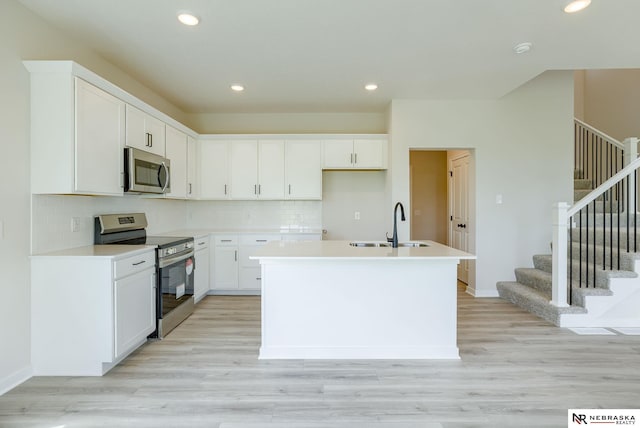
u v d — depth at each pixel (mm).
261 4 2287
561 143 4422
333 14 2414
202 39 2785
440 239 6375
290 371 2438
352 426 1832
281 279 2664
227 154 4742
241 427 1826
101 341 2363
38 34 2412
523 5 2303
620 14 2406
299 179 4734
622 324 3283
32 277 2342
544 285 3836
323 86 3902
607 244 3768
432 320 2662
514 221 4438
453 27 2594
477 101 4414
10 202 2184
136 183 2963
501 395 2117
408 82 3771
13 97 2203
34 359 2355
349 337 2668
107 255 2373
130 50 2980
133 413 1940
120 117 2848
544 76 4414
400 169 4434
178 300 3426
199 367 2492
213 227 5070
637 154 4051
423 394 2133
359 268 2654
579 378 2318
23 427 1816
